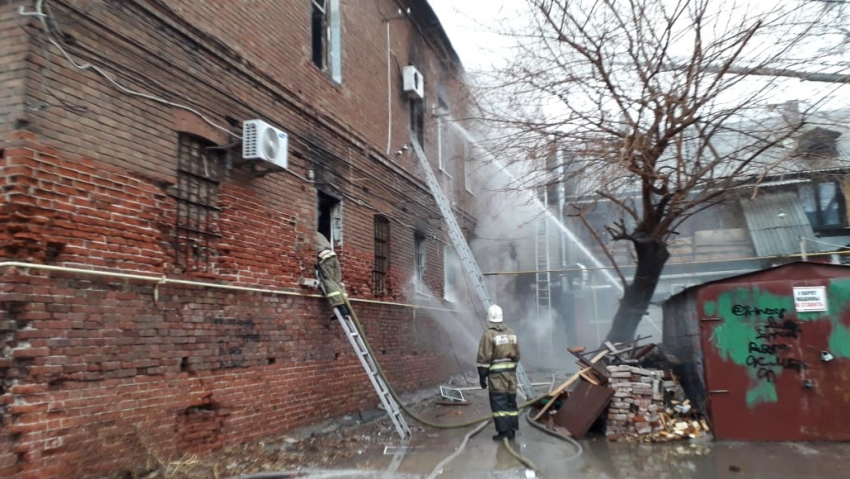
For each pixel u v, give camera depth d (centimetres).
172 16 634
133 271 568
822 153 966
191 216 656
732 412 758
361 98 1091
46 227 489
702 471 624
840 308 746
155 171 602
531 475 620
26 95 481
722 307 779
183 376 620
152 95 605
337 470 642
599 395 806
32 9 492
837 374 738
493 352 819
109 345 538
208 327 660
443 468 656
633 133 860
